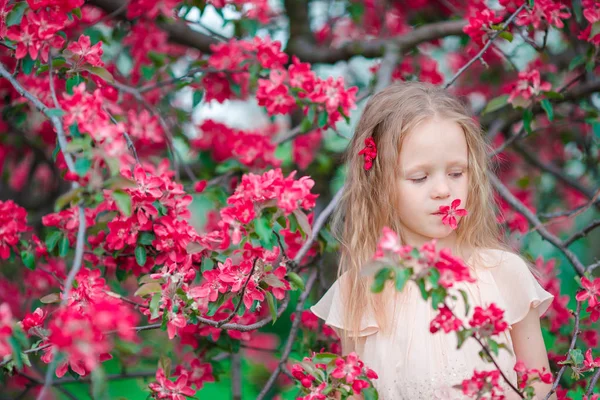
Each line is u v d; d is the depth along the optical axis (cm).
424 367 174
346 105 239
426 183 176
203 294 178
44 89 268
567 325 260
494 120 335
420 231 177
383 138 184
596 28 235
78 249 159
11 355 152
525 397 151
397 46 317
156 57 318
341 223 229
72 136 179
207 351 241
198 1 279
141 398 392
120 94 304
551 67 340
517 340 181
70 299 183
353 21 381
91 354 139
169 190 196
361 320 187
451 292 175
